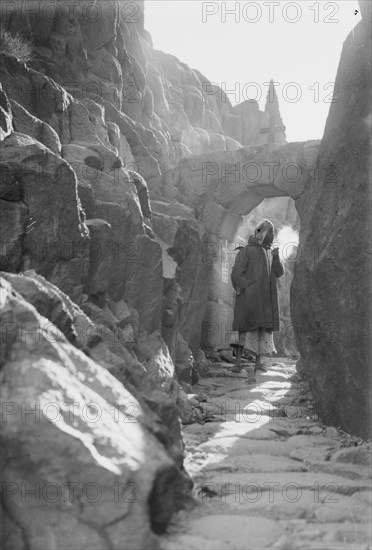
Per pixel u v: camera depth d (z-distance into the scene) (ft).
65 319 13.15
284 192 33.32
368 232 17.17
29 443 10.14
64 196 17.47
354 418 17.88
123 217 21.34
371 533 11.34
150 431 11.87
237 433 18.15
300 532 11.30
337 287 18.44
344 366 18.20
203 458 15.70
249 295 27.45
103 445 10.42
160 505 10.55
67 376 11.16
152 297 22.22
